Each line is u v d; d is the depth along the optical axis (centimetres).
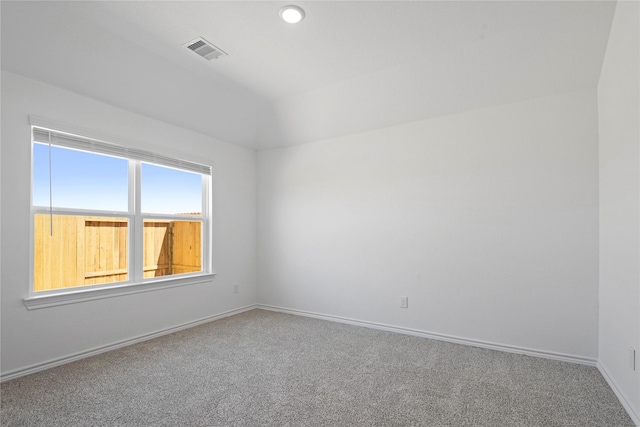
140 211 311
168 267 342
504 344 283
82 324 261
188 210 361
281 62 277
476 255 297
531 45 240
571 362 257
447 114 313
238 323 363
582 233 257
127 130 293
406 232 333
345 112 345
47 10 206
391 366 249
